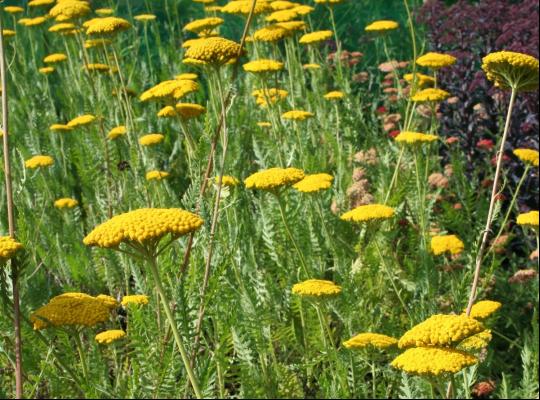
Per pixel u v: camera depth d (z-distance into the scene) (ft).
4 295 6.67
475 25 12.58
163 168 11.19
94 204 10.59
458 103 12.43
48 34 15.85
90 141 10.74
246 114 11.29
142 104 13.26
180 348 6.81
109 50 13.48
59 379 7.86
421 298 8.79
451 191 10.74
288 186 8.20
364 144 10.85
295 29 11.03
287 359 8.93
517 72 7.35
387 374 8.42
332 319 9.05
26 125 12.41
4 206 9.07
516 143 11.19
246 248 8.70
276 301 8.81
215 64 7.82
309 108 11.49
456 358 6.71
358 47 16.63
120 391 7.84
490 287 9.46
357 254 9.27
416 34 15.84
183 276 7.82
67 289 8.85
